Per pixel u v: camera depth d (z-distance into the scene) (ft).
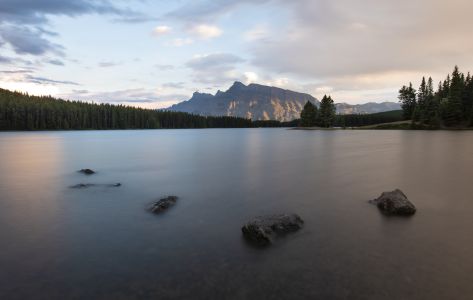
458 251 41.57
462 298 31.04
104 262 39.47
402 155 150.30
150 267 37.99
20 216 59.47
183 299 31.19
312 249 42.57
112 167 125.59
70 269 37.73
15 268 38.17
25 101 607.37
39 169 120.37
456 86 406.00
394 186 81.71
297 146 222.89
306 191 78.38
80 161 146.10
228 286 33.50
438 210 59.93
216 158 155.33
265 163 133.49
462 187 79.30
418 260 39.06
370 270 36.65
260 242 45.24
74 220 56.59
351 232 48.80
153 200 70.90
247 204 66.64
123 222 55.21
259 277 35.32
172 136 424.46
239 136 413.18
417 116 445.78
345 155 158.40
